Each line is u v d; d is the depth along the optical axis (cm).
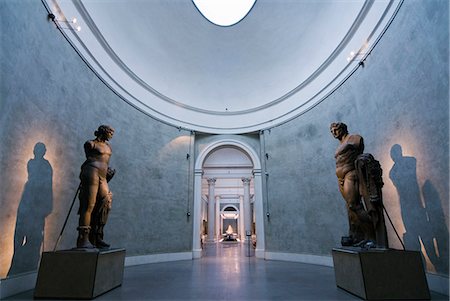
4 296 369
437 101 381
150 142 858
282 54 927
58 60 516
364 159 411
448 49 357
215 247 1448
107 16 715
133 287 448
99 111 668
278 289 431
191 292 412
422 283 354
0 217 367
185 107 998
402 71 469
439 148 378
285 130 912
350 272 397
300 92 873
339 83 700
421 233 416
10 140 385
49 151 479
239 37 950
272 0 822
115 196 713
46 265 375
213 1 851
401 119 470
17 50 399
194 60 986
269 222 900
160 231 834
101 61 688
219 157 1717
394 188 484
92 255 381
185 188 936
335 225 698
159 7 814
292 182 857
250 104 1041
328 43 770
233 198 2997
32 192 432
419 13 420
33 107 438
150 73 903
